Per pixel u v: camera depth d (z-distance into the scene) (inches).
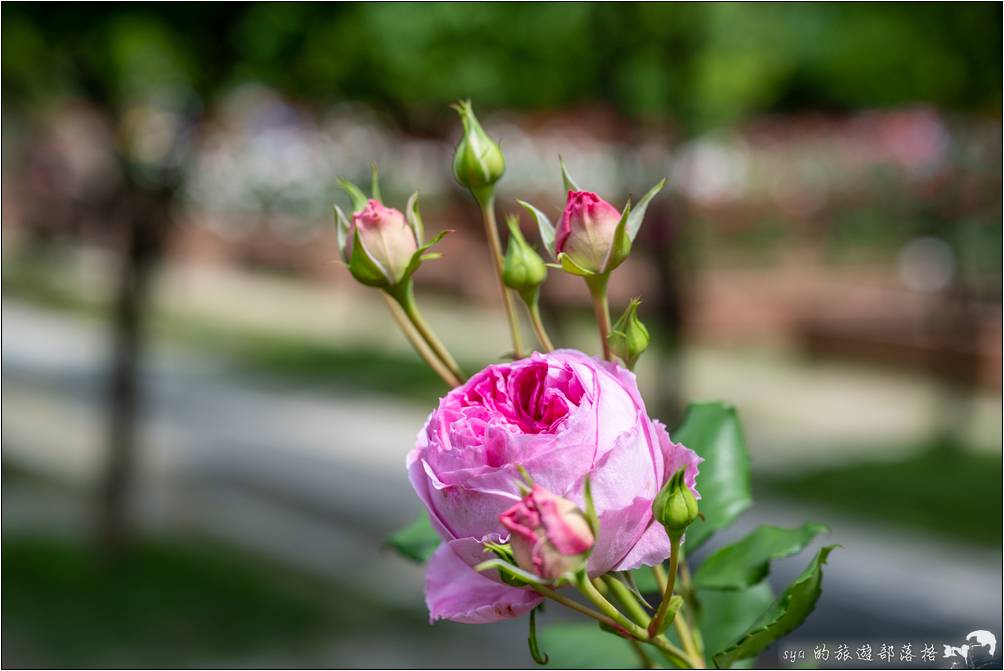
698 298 507.5
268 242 714.2
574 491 30.4
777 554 40.8
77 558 233.3
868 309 504.4
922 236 557.0
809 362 481.4
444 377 39.2
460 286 601.9
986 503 269.0
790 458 319.0
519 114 257.6
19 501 283.3
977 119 322.3
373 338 532.7
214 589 220.4
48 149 377.7
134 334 252.5
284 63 212.2
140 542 247.9
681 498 30.6
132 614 206.5
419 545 44.1
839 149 573.0
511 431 31.1
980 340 409.1
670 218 267.7
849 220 615.2
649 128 263.1
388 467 322.3
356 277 38.7
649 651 41.2
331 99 238.7
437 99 225.1
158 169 246.5
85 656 189.8
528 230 270.7
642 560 31.3
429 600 34.3
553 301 258.7
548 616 197.8
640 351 35.6
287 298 655.1
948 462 307.1
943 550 237.6
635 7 215.5
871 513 264.1
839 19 220.8
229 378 451.5
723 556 41.7
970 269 464.1
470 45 206.7
